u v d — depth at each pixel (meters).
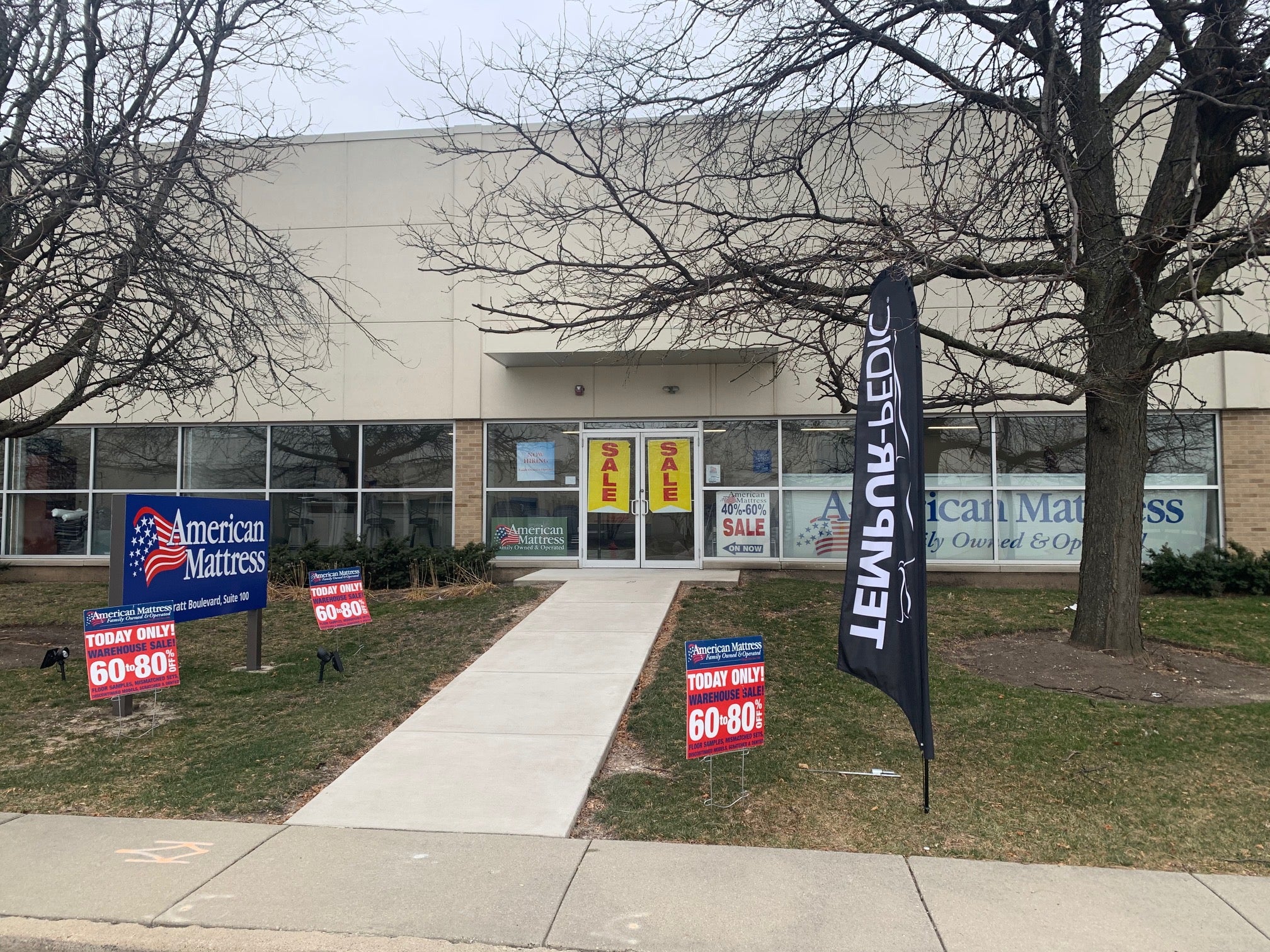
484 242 11.62
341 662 8.29
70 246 10.89
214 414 14.98
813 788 5.54
